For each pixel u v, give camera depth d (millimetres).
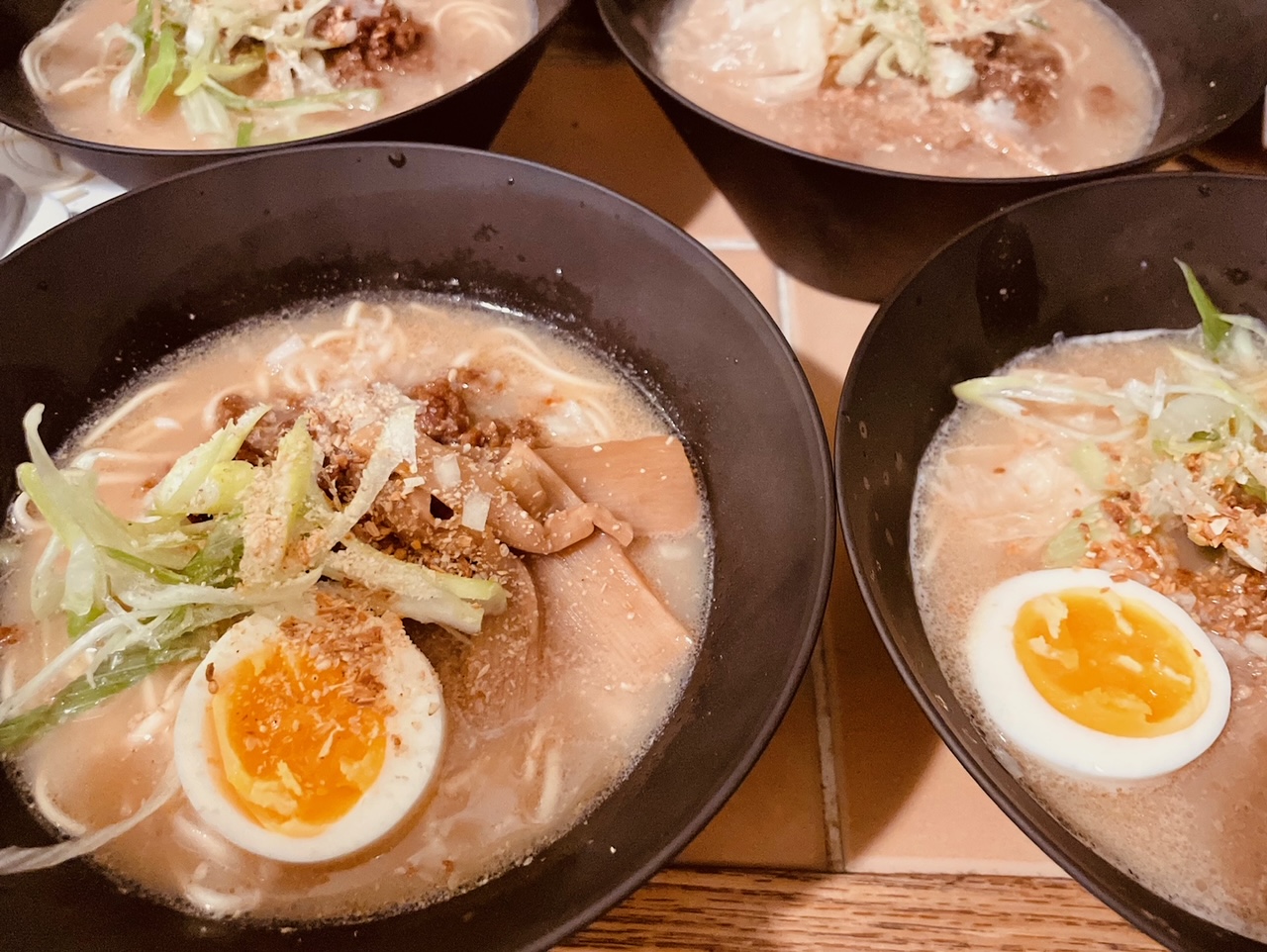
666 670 218
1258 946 167
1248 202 235
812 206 248
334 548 216
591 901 158
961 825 200
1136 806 193
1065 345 260
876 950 186
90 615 210
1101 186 231
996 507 235
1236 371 249
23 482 200
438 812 201
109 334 248
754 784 206
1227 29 279
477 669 216
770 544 210
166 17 312
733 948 187
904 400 229
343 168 246
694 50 315
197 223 244
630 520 242
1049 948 186
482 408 263
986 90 297
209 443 225
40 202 294
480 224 260
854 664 221
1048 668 204
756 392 226
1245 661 210
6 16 314
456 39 338
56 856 188
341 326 275
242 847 192
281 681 204
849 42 298
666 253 240
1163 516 227
